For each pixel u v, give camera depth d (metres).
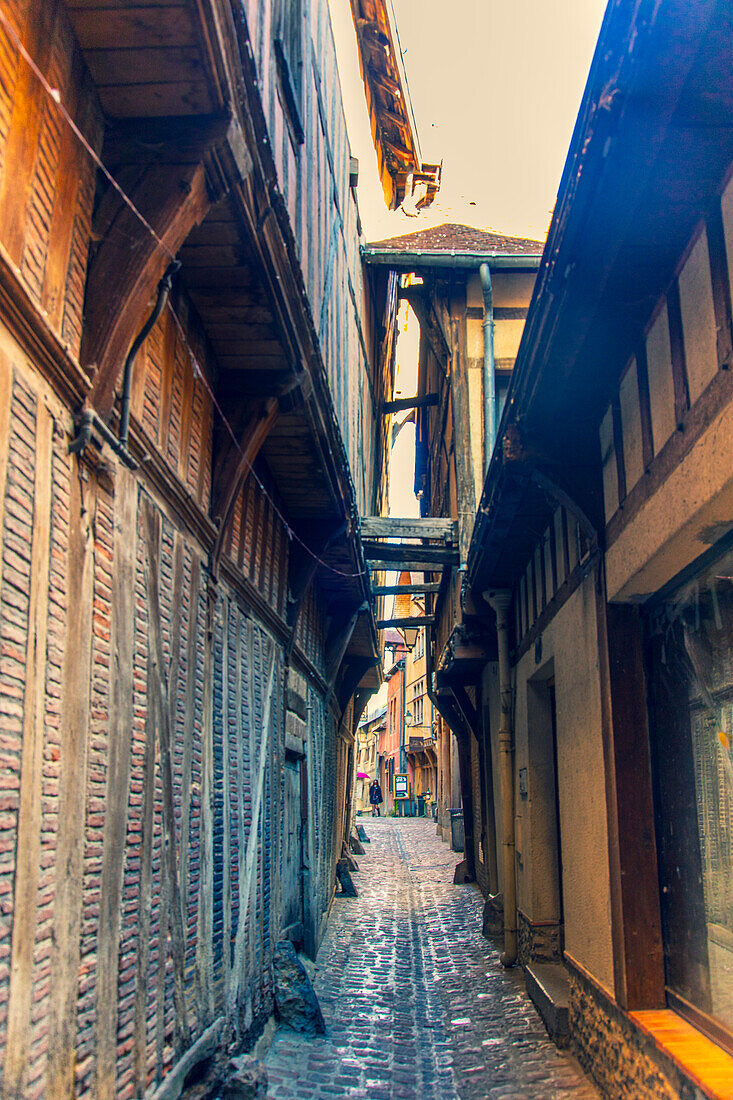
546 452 5.20
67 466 2.80
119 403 3.28
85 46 2.90
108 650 3.16
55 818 2.62
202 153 3.17
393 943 9.65
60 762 2.68
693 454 3.55
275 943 6.54
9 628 2.34
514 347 12.19
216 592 4.97
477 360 12.16
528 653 7.98
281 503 7.46
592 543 5.21
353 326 9.73
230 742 5.34
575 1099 4.87
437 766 29.59
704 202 3.47
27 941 2.40
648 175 3.31
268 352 4.93
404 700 40.72
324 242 7.09
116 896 3.15
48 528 2.63
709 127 3.04
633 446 4.52
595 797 5.17
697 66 2.76
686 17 2.55
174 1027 3.83
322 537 7.92
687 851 4.26
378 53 11.33
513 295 12.38
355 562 9.04
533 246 12.54
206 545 4.83
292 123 5.33
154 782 3.69
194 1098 3.92
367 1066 5.51
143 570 3.68
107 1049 3.01
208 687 4.75
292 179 5.38
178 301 4.22
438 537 11.42
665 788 4.59
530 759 7.88
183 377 4.34
